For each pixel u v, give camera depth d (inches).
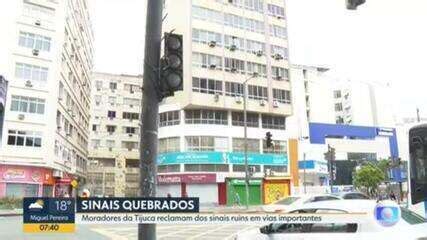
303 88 3282.5
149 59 387.9
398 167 1924.2
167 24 2356.1
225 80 2300.7
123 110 3508.9
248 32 2427.4
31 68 1775.3
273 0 2564.0
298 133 3132.4
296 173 2429.9
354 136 1932.8
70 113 2186.3
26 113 1742.1
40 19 1822.1
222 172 2209.6
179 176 2192.4
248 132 2332.7
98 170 3348.9
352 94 3599.9
